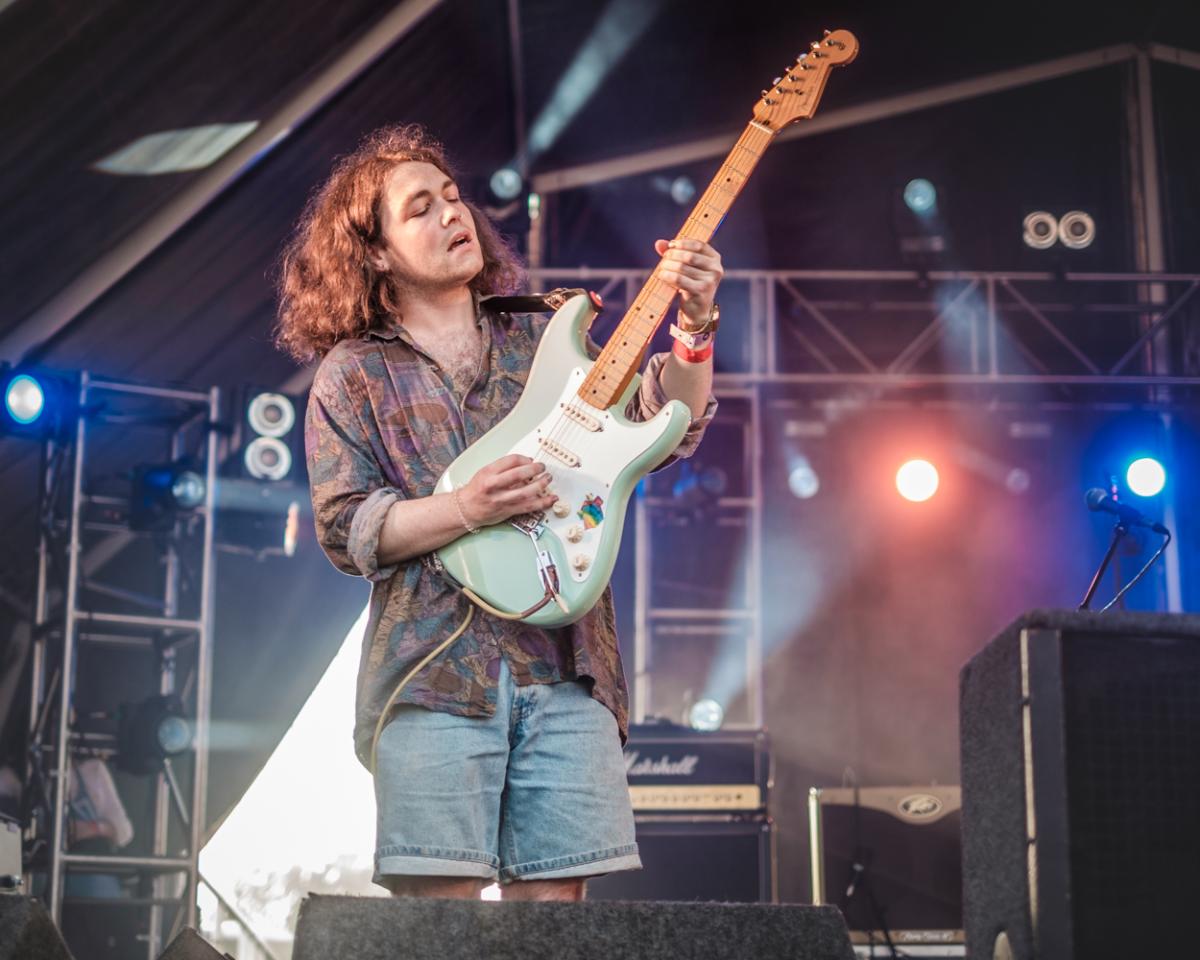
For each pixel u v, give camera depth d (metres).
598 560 2.08
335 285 2.32
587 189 9.61
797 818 8.95
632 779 6.16
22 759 7.02
